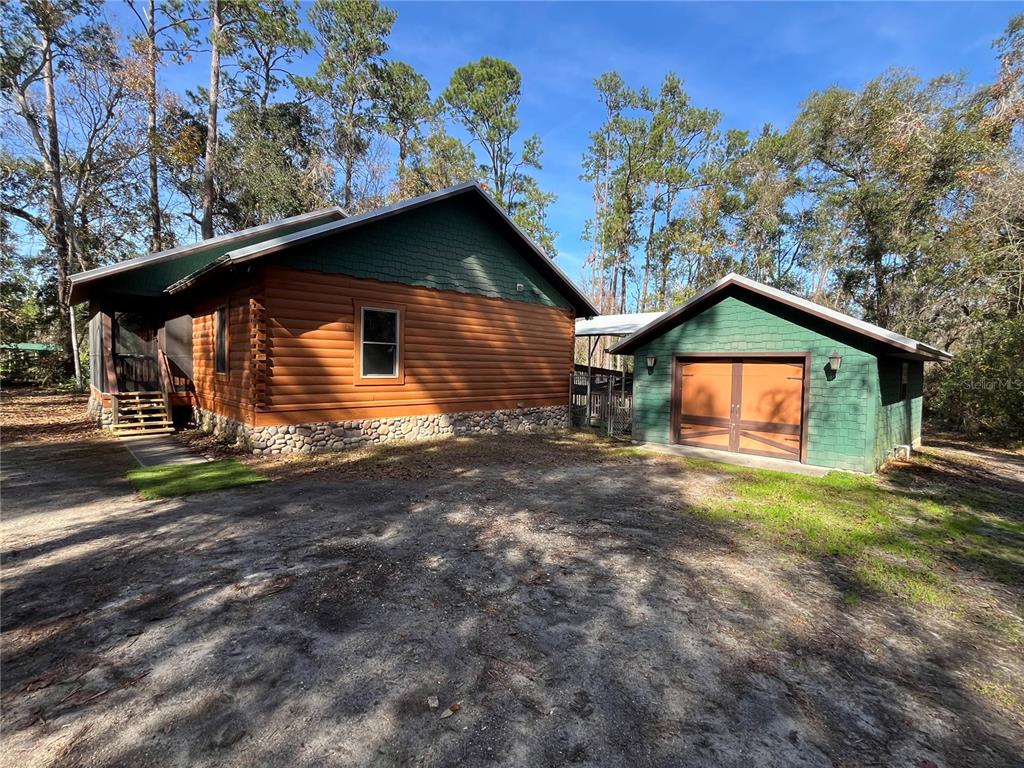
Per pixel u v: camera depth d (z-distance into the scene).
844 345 8.73
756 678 2.78
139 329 12.27
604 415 13.40
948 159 17.16
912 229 19.09
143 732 2.25
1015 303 14.20
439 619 3.33
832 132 23.45
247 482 6.83
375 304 9.79
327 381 9.20
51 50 19.56
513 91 31.16
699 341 10.53
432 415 10.91
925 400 17.34
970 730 2.41
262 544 4.60
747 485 7.34
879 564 4.46
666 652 3.01
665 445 10.96
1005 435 13.43
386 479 7.25
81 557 4.27
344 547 4.57
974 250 14.89
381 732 2.28
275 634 3.09
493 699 2.53
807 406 9.12
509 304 12.43
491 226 11.88
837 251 23.92
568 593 3.77
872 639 3.24
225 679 2.64
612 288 35.47
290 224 13.19
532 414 13.12
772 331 9.54
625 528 5.32
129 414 11.11
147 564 4.13
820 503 6.47
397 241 10.09
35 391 21.44
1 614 3.29
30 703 2.43
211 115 21.97
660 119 32.22
